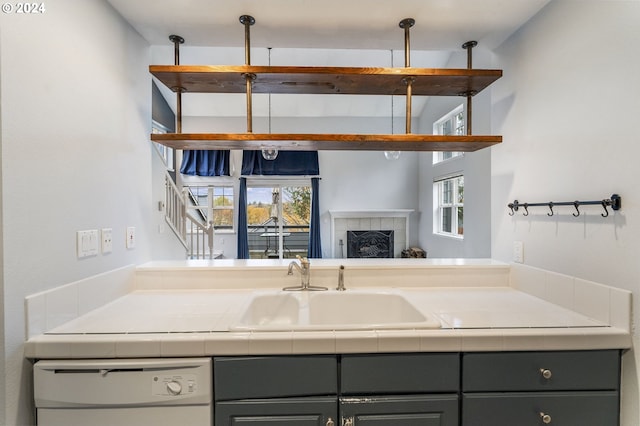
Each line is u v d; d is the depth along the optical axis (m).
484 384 1.15
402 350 1.14
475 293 1.69
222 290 1.73
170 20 1.59
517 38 1.72
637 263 1.12
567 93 1.40
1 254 0.99
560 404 1.16
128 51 1.63
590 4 1.29
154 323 1.24
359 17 1.57
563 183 1.43
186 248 3.68
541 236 1.57
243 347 1.12
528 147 1.65
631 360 1.15
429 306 1.46
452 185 5.10
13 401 1.03
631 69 1.13
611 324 1.21
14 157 1.01
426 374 1.15
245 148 1.86
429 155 5.76
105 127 1.45
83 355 1.09
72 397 1.08
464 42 1.84
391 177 6.32
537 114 1.58
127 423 1.09
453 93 1.87
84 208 1.32
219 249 6.17
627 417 1.16
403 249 6.32
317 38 1.78
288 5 1.47
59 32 1.18
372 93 1.87
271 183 6.23
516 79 1.73
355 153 6.30
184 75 1.57
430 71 1.58
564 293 1.43
